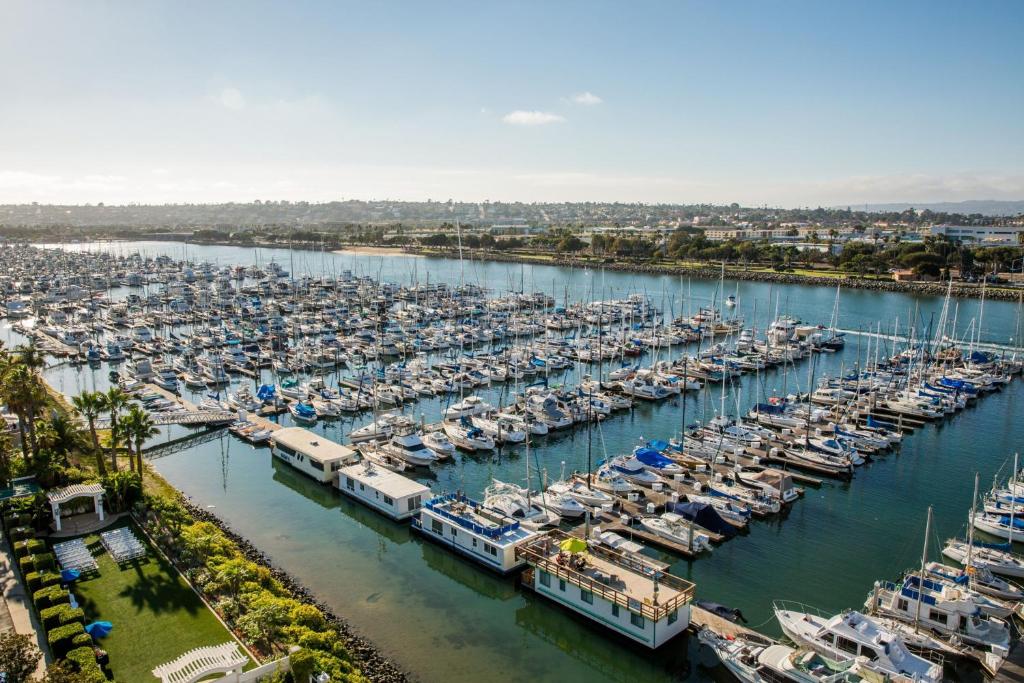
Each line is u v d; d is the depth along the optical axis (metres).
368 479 80.44
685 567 66.44
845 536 72.69
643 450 91.62
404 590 63.22
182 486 86.75
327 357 151.75
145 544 63.81
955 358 146.75
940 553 68.94
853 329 188.88
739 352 154.38
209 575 56.81
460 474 90.81
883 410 116.56
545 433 104.81
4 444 73.75
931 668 46.69
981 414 116.38
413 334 170.88
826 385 128.88
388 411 117.06
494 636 56.62
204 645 48.28
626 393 126.00
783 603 60.28
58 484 72.81
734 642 51.62
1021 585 62.62
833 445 93.56
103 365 154.12
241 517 78.12
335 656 47.94
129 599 54.44
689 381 130.12
